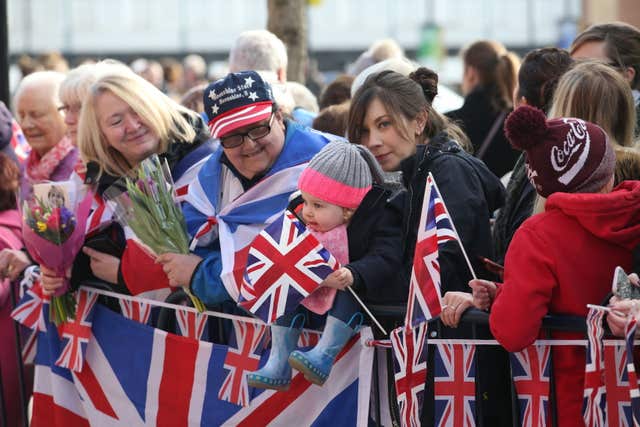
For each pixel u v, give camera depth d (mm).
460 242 10875
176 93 38594
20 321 14344
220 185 12953
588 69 11781
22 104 17625
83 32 76188
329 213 11227
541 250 10086
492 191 12055
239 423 12438
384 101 12328
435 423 11023
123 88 13367
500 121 20141
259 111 12102
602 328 9664
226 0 77875
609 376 9992
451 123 13406
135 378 13383
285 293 11188
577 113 11633
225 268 12078
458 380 10969
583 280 10055
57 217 13117
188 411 12875
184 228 12641
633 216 9930
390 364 11523
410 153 12430
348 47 76438
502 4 77438
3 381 15328
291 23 23766
